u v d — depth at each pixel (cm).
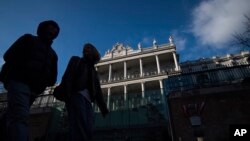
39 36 271
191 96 1377
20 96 193
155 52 5403
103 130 1642
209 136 1180
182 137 1234
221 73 1489
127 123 1619
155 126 1516
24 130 180
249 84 1291
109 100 1814
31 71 217
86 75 292
